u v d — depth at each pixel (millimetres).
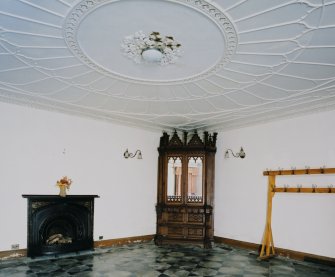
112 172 8000
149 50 3881
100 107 6840
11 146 6406
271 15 3086
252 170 7828
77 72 4836
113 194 7945
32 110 6781
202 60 4270
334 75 4672
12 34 3631
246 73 4676
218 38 3619
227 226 8250
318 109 6480
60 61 4418
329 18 3090
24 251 6316
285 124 7258
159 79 5059
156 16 3221
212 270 5719
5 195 6211
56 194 6930
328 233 6152
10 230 6199
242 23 3254
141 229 8438
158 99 6148
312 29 3316
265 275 5445
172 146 8352
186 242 7945
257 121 7641
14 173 6383
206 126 8602
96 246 7453
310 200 6523
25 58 4332
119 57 4246
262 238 7375
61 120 7219
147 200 8688
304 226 6570
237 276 5375
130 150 8469
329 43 3631
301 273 5582
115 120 7957
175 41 3748
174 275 5383
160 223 8188
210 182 8133
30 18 3273
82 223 7176
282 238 6945
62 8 3086
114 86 5453
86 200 7324
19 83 5418
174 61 4324
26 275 5207
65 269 5617
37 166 6715
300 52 3900
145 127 8695
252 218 7660
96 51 4074
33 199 6484
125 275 5332
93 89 5648
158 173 8508
